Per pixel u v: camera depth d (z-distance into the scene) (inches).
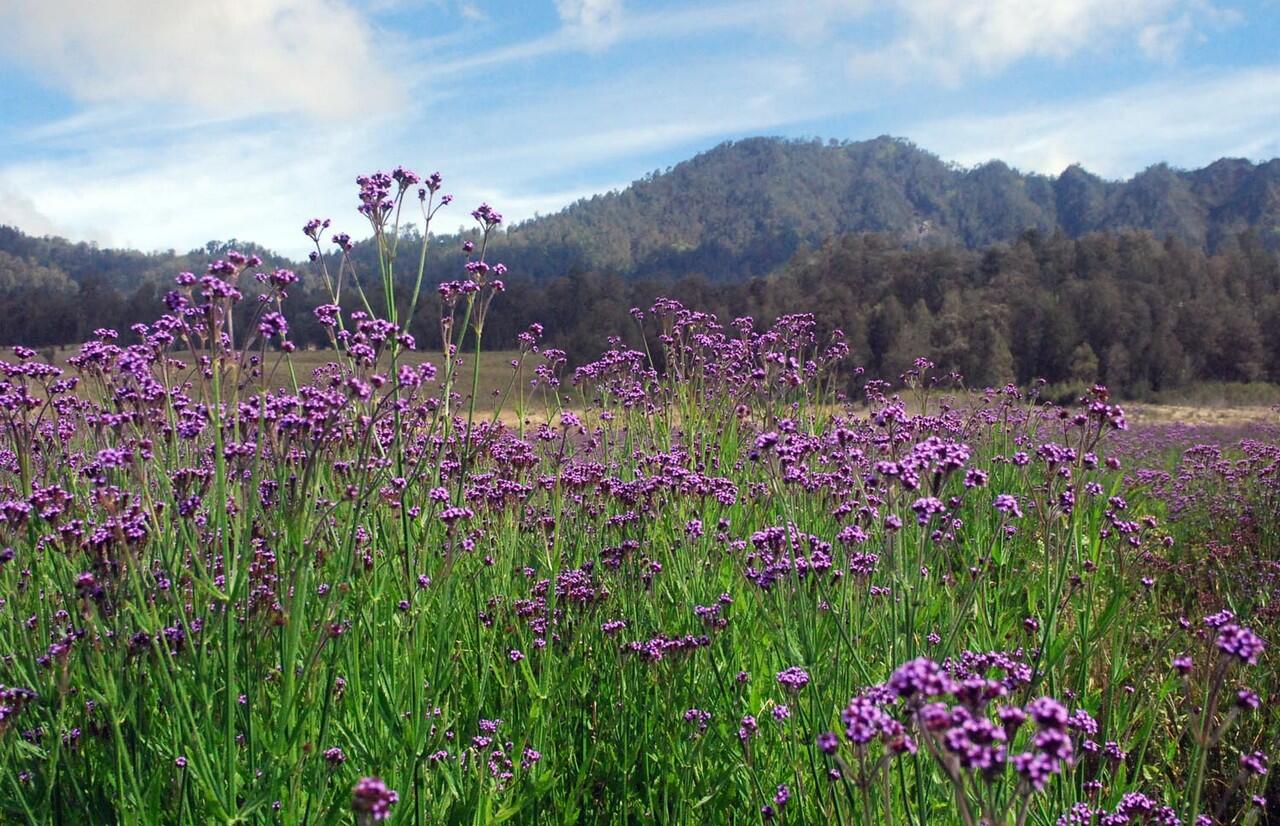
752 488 262.8
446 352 188.4
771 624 177.0
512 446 245.4
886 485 158.7
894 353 2074.3
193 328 147.9
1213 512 380.8
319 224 190.1
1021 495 316.2
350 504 160.9
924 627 172.4
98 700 125.6
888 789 112.0
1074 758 136.6
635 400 328.2
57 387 170.2
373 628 157.5
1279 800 176.1
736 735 162.4
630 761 170.2
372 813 97.7
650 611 205.3
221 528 140.4
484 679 165.9
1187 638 217.9
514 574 223.8
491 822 140.3
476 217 201.0
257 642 140.9
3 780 128.3
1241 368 2849.4
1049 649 165.3
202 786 121.3
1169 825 129.9
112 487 147.2
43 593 163.6
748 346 364.8
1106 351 2613.2
